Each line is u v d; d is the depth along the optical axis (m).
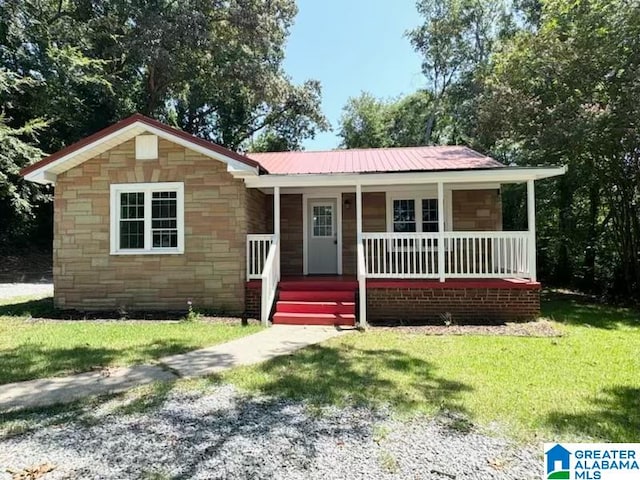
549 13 13.57
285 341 7.01
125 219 9.77
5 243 21.38
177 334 7.42
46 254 22.11
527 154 14.70
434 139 33.25
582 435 3.56
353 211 12.24
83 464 3.12
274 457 3.22
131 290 9.67
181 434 3.62
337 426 3.76
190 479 2.92
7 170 16.50
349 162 11.87
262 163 12.12
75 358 5.84
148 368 5.46
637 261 12.80
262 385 4.80
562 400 4.32
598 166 13.11
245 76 24.91
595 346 6.64
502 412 4.02
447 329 8.03
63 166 9.70
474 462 3.14
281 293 9.39
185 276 9.60
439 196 9.28
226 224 9.54
